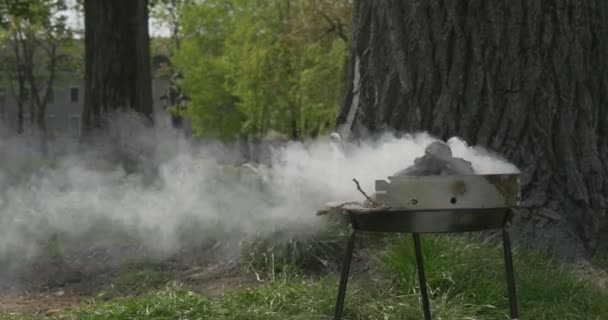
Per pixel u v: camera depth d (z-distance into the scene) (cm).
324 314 419
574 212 541
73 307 473
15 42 4284
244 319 414
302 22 2402
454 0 552
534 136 548
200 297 437
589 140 551
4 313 446
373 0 592
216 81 4494
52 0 2733
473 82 550
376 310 422
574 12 552
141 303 431
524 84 546
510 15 546
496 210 291
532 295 439
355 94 604
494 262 468
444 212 281
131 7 1448
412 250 463
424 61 559
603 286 478
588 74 562
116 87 1434
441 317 406
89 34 1457
